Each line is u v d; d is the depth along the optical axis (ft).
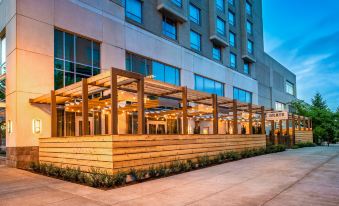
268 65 143.13
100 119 55.06
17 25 42.34
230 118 86.07
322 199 20.08
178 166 34.86
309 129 105.91
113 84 30.83
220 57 102.27
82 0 52.47
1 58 49.34
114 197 21.97
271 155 55.21
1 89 48.42
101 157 29.86
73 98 45.39
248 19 124.06
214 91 94.48
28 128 42.63
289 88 178.19
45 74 45.32
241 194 22.09
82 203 20.33
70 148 34.37
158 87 41.83
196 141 41.98
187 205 19.30
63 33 49.47
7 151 43.60
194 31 89.35
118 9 59.93
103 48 55.62
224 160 45.60
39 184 27.86
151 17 71.15
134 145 31.19
